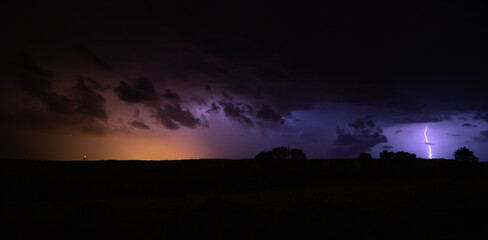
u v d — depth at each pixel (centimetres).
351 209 1169
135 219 1359
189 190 2797
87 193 2670
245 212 1264
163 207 1716
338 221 1077
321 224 1071
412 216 1188
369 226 1052
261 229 1086
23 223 1320
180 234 1092
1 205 1892
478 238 949
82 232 1145
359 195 1858
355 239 973
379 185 2462
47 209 1711
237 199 1933
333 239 977
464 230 1015
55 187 2848
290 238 998
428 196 1344
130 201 2061
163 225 1214
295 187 2666
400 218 1181
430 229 1034
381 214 1259
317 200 1338
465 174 2916
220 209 1221
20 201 2195
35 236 1119
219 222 1141
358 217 1096
